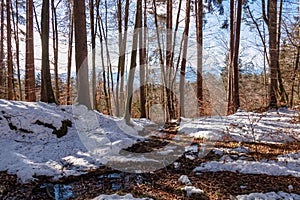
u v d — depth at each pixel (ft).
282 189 11.31
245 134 19.60
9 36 37.47
